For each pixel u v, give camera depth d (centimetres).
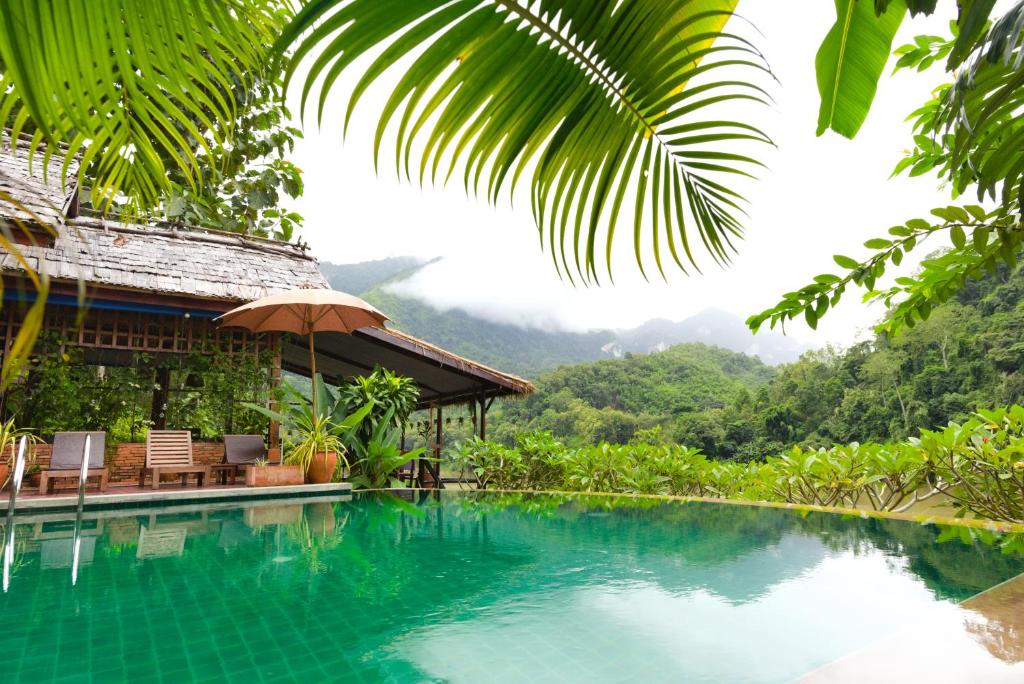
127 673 214
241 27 127
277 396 998
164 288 898
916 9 88
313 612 290
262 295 1002
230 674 214
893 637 171
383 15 84
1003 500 502
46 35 91
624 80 103
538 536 507
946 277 246
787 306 255
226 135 148
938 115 152
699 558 414
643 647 244
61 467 676
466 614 287
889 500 606
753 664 225
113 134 139
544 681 209
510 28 92
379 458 936
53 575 360
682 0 97
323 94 87
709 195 120
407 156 98
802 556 413
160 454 807
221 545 464
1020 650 159
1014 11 101
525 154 108
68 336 870
